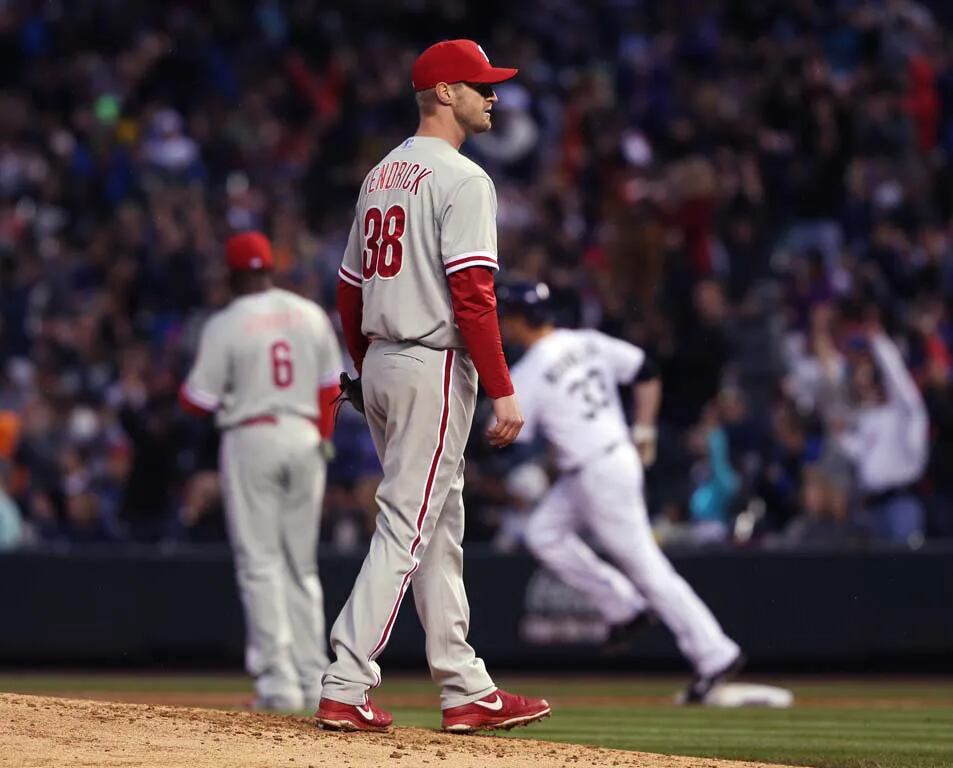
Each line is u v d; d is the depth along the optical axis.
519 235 55.03
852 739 22.30
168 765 13.65
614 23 72.00
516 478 42.97
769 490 42.62
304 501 26.48
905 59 65.38
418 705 28.39
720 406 44.22
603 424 29.00
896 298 54.06
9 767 13.38
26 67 70.56
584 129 62.19
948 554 37.34
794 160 59.69
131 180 63.22
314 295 53.50
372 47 69.88
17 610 39.53
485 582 38.34
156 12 72.25
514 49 68.00
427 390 16.77
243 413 26.23
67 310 56.69
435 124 17.47
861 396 43.75
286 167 65.12
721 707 28.45
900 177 59.56
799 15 68.12
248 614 26.22
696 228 53.69
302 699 26.45
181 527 43.00
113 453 47.94
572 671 38.00
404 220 16.84
